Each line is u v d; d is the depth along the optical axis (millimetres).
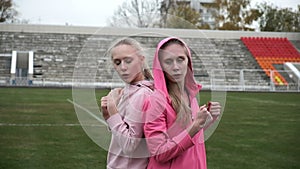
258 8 38906
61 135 7008
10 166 4777
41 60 25125
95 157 5262
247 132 7859
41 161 5043
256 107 13141
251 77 25031
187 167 2057
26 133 7211
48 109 11094
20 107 11469
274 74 24750
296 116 10781
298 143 6711
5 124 8289
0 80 22219
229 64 26938
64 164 4895
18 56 24719
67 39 26750
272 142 6762
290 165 5074
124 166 2072
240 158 5434
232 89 23047
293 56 27766
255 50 27922
